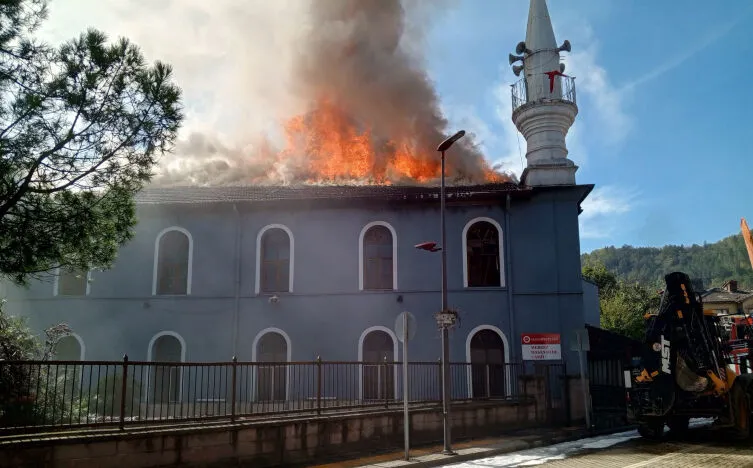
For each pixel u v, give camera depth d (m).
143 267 22.38
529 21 25.58
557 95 24.06
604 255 150.88
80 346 21.89
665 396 15.02
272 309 21.67
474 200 21.50
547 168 22.72
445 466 11.96
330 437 12.71
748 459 11.99
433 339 20.95
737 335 18.05
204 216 22.59
